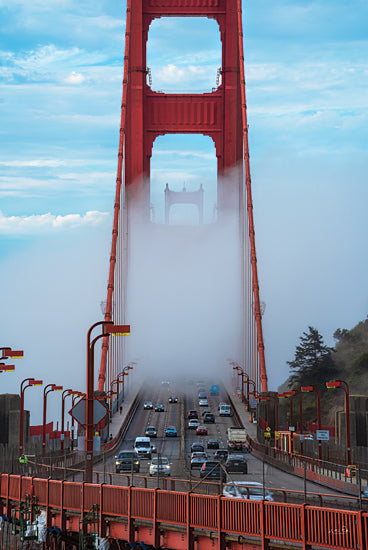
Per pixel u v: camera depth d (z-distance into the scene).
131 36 175.88
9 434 85.00
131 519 30.34
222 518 26.89
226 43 176.12
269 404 114.88
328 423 166.00
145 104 177.50
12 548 39.44
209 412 128.88
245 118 166.75
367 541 22.84
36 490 37.03
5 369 55.91
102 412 34.78
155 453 87.56
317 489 48.50
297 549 24.81
